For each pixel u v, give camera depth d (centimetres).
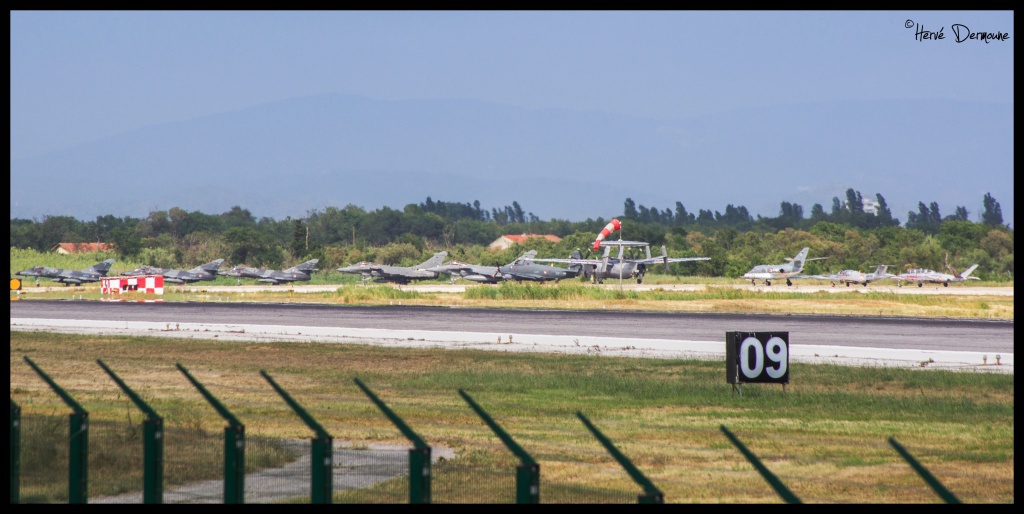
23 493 4972
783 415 8306
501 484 5534
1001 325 18262
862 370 11444
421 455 3522
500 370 11762
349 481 5634
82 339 15962
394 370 11844
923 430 7500
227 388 10175
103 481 5459
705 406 8869
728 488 5497
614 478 5741
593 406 8825
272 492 5278
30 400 9194
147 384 10550
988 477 5819
